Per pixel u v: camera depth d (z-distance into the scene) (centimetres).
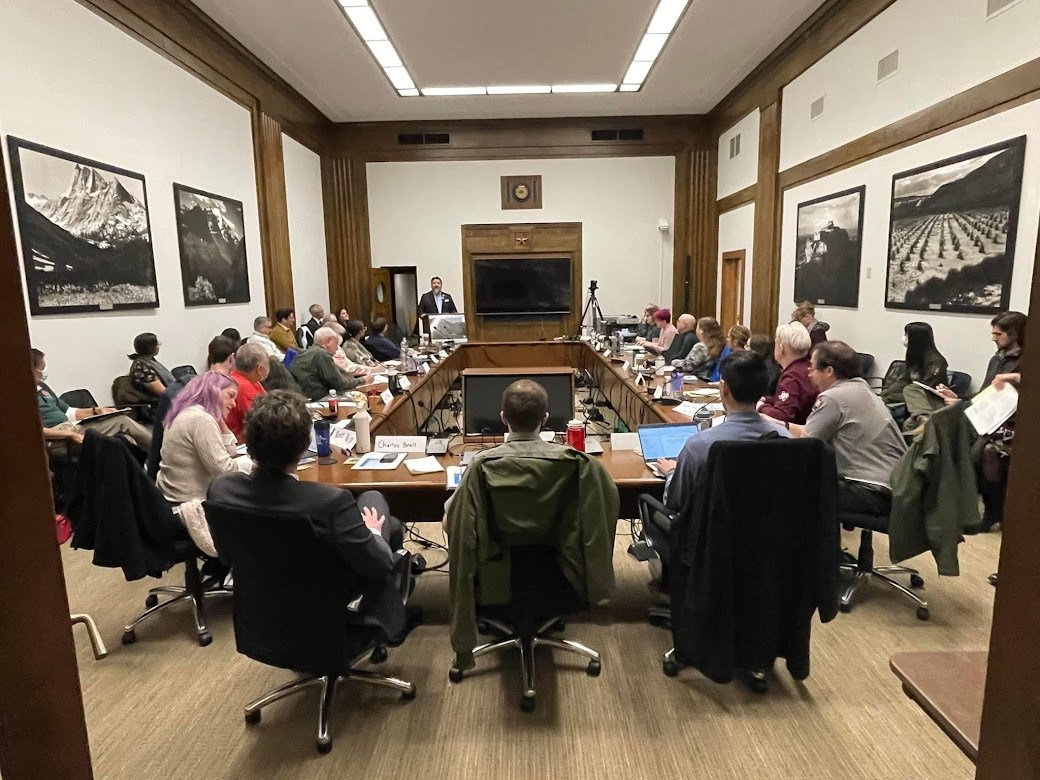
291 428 162
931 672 99
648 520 221
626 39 627
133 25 459
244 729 198
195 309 554
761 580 191
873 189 512
